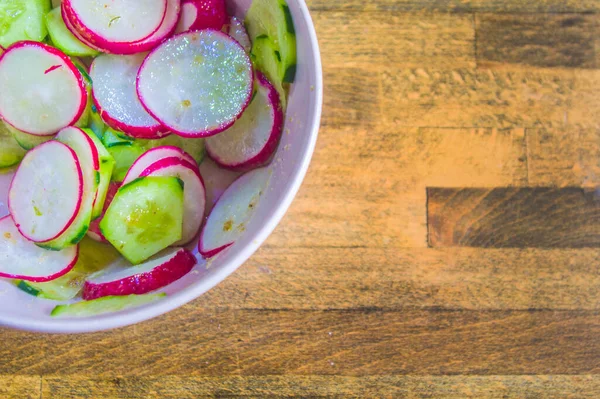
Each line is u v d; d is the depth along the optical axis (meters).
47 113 0.35
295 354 0.38
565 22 0.40
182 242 0.36
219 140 0.35
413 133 0.39
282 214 0.33
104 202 0.35
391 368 0.38
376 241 0.39
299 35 0.33
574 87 0.40
